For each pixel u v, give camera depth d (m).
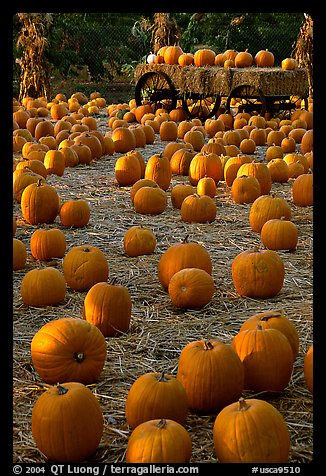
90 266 5.58
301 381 4.12
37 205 7.42
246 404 3.21
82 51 21.31
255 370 3.92
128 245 6.42
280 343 3.95
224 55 16.28
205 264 5.58
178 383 3.57
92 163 11.12
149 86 16.59
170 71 15.80
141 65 16.81
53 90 21.42
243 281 5.40
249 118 14.70
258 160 11.20
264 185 8.76
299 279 5.79
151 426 3.16
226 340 4.64
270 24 21.86
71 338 4.04
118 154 12.11
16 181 8.36
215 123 13.79
